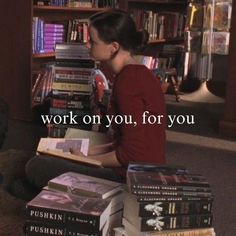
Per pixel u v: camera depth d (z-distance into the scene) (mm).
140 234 1364
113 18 1852
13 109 4297
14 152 3031
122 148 1828
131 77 1790
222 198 2822
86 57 2805
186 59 5961
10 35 4211
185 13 6211
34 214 1405
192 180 1441
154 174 1478
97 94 2803
